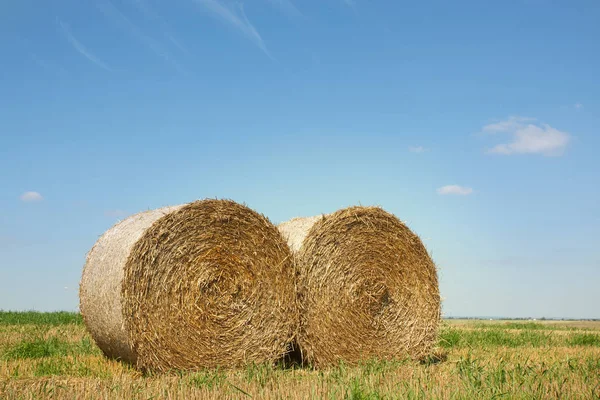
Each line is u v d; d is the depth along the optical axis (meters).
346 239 11.58
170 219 10.25
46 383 8.36
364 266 11.73
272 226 11.11
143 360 9.95
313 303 11.23
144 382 8.99
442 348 14.12
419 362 12.06
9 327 18.33
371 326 11.73
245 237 10.88
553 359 11.94
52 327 18.55
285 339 11.04
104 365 10.60
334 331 11.36
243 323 10.73
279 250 11.11
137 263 9.94
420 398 7.56
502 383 8.52
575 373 9.34
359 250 11.70
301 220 12.63
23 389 8.34
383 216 11.98
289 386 8.52
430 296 12.42
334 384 8.42
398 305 12.06
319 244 11.35
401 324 12.07
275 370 10.50
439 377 9.08
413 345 12.12
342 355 11.41
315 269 11.30
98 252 11.06
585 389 8.07
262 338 10.87
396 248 12.10
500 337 16.88
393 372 9.93
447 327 18.66
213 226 10.61
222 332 10.58
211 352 10.45
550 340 17.22
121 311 9.87
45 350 12.14
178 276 10.28
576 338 17.03
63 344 13.62
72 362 10.79
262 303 10.91
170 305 10.19
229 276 10.70
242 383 8.87
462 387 8.28
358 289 11.65
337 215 11.52
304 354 11.30
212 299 10.56
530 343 16.12
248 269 10.86
